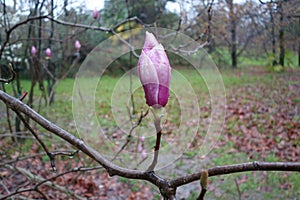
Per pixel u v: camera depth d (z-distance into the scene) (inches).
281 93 212.5
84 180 159.2
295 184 141.2
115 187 157.5
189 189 145.5
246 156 169.6
